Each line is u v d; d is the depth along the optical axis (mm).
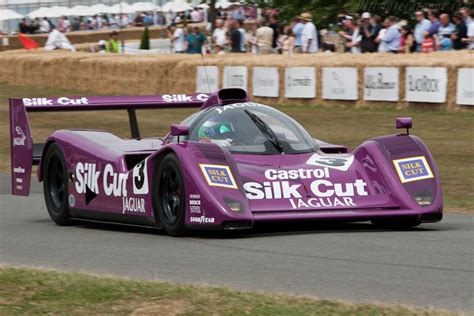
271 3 80188
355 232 21250
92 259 18359
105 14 167625
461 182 33188
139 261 17859
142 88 72750
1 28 159000
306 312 12703
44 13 158625
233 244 19516
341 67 57219
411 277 15602
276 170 21484
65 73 81438
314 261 17281
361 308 12945
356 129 49000
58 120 61500
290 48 67938
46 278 15203
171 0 164500
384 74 54656
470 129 46656
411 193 21094
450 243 19281
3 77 88438
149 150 23906
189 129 23562
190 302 13320
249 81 63188
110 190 23281
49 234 22734
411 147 21953
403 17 72750
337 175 21625
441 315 12516
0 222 25734
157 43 126812
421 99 52781
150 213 21672
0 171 40125
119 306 13242
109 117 62531
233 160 20875
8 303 13594
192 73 67625
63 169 25047
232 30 72938
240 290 14617
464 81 50469
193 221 20203
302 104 59844
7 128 57719
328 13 77125
